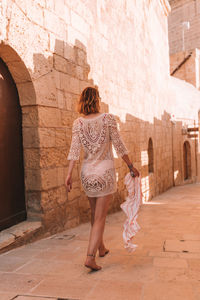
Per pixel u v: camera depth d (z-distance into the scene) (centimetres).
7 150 352
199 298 192
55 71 419
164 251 306
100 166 250
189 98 2077
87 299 193
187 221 518
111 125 252
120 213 663
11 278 231
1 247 298
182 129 1741
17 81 366
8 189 351
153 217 577
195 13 2991
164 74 1448
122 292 203
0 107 340
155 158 1190
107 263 265
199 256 286
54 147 410
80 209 489
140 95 970
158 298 193
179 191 1391
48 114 396
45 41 394
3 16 310
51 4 410
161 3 1360
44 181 383
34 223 367
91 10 565
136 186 270
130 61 859
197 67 2438
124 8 809
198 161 1967
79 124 256
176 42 3181
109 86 675
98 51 603
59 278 230
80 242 351
